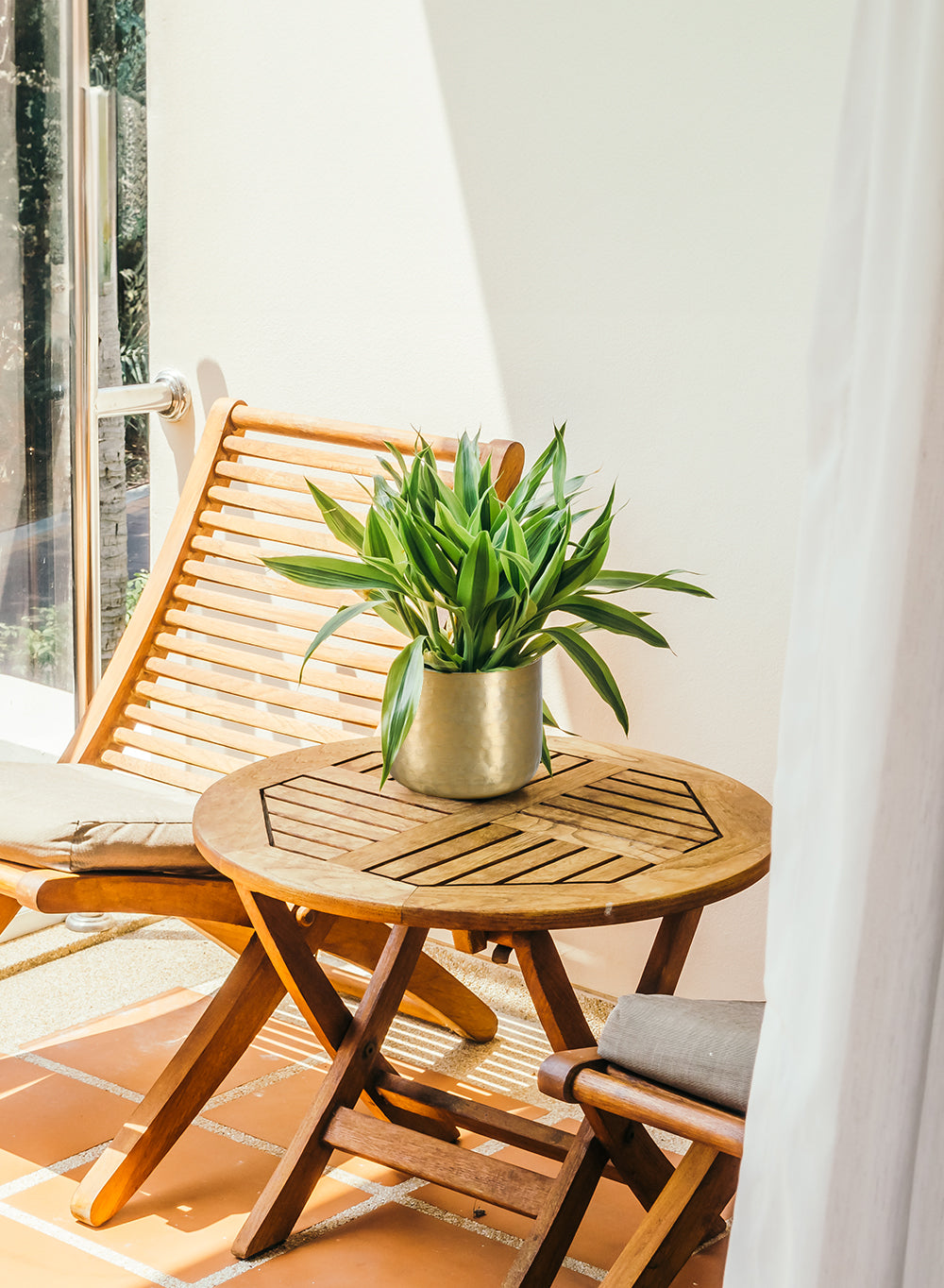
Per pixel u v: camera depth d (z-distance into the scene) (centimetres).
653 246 225
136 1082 213
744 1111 130
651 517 231
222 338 275
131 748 292
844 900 100
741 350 218
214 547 255
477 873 158
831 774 104
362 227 255
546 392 239
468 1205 187
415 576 172
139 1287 166
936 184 94
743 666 225
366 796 184
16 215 252
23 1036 227
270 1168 193
